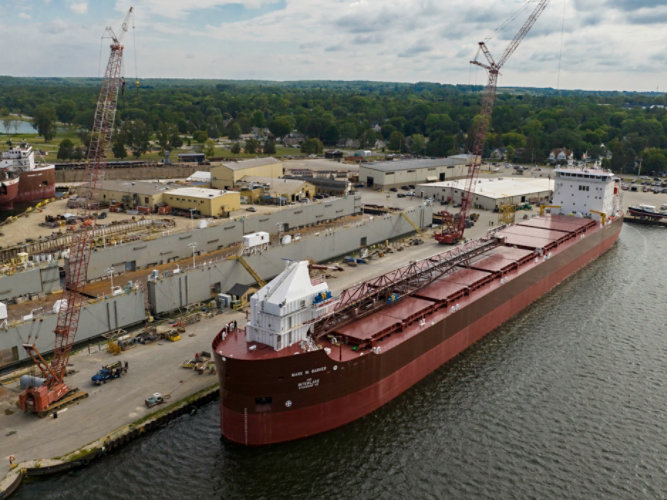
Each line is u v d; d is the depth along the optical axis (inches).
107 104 2466.8
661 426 1948.8
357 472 1702.8
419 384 2218.3
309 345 1834.4
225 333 1913.1
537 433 1900.8
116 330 2532.0
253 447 1803.6
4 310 2237.9
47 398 1875.0
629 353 2492.6
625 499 1605.6
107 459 1718.8
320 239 3750.0
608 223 4232.3
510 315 2910.9
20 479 1596.9
